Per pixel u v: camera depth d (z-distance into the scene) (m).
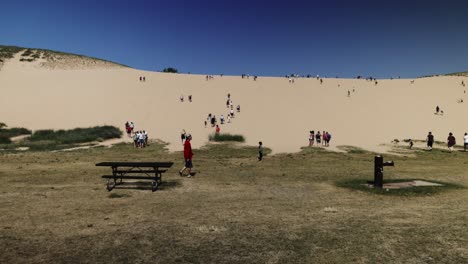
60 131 39.91
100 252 7.55
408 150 32.06
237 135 37.62
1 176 17.20
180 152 29.16
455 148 34.41
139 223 9.54
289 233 8.73
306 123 46.16
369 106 55.88
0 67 85.62
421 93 64.44
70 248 7.76
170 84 66.88
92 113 48.25
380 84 74.00
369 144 35.62
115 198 12.53
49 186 14.73
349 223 9.52
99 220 9.79
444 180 16.97
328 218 10.03
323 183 15.84
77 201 12.03
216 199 12.49
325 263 7.02
